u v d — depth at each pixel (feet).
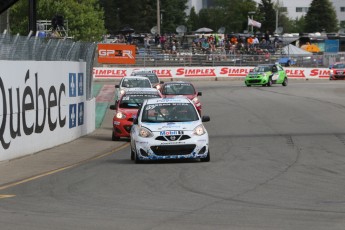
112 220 94.38
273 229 86.89
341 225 89.04
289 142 210.38
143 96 239.30
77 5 513.04
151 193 119.44
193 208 103.45
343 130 242.58
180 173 143.64
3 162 172.24
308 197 113.19
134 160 170.40
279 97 410.52
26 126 187.83
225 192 119.24
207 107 351.87
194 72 619.26
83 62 247.09
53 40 211.41
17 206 107.76
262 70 530.68
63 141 221.05
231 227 88.38
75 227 89.76
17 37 181.78
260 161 164.96
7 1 189.16
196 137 159.33
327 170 148.46
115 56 565.94
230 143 210.18
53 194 120.98
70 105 228.84
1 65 170.50
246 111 326.85
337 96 423.23
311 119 285.02
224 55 653.71
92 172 151.23
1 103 170.40
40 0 487.61
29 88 189.57
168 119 164.76
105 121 307.17
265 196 114.52
